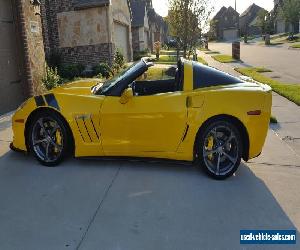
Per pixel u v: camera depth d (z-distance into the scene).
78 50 17.84
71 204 3.79
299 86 11.34
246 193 4.06
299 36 53.28
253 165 4.94
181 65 4.67
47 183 4.30
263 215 3.58
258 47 42.00
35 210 3.66
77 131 4.63
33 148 4.84
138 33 34.19
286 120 7.37
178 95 4.42
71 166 4.82
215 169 4.43
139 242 3.11
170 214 3.58
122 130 4.54
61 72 15.77
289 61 21.53
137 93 4.86
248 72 15.97
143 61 4.98
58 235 3.22
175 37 16.81
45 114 4.69
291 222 3.46
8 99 8.34
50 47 17.72
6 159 5.10
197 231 3.29
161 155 4.55
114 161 4.99
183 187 4.20
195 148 4.49
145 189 4.14
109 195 3.99
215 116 4.32
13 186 4.23
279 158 5.21
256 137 4.36
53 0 17.25
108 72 15.96
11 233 3.26
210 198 3.93
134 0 36.06
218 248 3.04
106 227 3.35
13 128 4.96
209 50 43.53
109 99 4.59
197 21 16.08
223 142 4.41
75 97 4.70
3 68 8.14
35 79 9.33
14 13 8.55
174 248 3.03
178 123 4.38
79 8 17.33
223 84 4.58
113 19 20.17
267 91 4.44
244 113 4.29
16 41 8.71
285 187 4.23
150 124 4.45
